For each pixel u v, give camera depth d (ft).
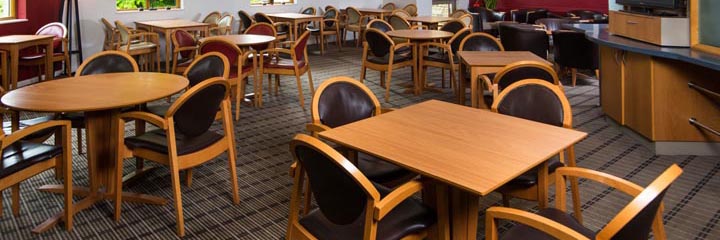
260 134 14.12
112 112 9.27
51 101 8.46
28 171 7.92
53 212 9.26
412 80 20.51
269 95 18.84
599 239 4.09
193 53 19.52
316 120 8.10
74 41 23.54
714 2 10.11
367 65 18.72
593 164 11.48
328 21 31.68
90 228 8.66
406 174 7.66
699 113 11.50
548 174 7.35
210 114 8.73
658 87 11.57
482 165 5.56
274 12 31.55
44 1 22.36
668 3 11.55
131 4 25.80
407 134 6.73
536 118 8.10
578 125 14.60
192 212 9.32
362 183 5.02
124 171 11.21
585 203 9.41
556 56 20.10
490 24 30.04
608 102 14.37
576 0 34.76
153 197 9.59
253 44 16.43
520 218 5.01
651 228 5.19
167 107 11.37
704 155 11.82
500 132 6.79
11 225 8.77
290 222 6.33
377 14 32.22
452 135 6.66
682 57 10.12
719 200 9.46
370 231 5.16
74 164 11.69
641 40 12.27
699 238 8.11
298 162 6.08
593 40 13.89
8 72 18.44
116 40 22.81
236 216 9.20
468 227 6.40
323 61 26.99
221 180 10.81
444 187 5.94
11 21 20.38
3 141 7.21
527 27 20.72
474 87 12.90
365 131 6.90
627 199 9.55
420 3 35.81
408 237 5.88
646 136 12.20
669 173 4.38
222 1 29.07
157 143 8.64
